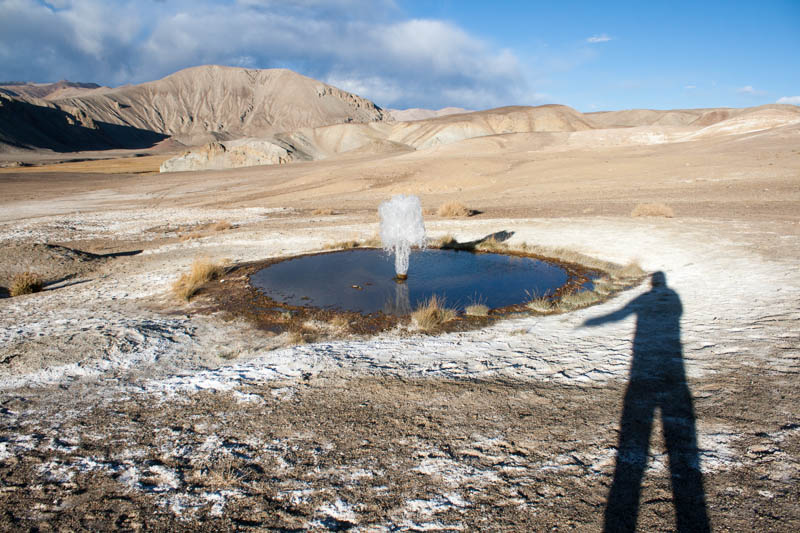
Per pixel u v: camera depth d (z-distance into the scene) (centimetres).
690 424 353
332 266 1267
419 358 580
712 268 970
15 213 3891
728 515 251
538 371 505
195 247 1798
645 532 245
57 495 307
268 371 548
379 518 270
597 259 1228
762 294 727
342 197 4081
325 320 823
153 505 292
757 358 468
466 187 4022
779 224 1375
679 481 285
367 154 12762
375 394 462
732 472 288
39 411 459
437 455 339
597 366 504
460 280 1077
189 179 7519
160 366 616
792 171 2806
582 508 269
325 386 490
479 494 289
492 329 720
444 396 447
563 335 646
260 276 1180
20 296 1205
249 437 382
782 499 258
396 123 19088
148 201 4834
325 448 358
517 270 1159
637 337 598
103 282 1293
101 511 288
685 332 596
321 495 296
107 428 411
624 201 2422
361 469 325
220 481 318
